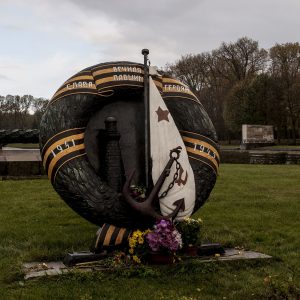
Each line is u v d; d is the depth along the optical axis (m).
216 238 7.49
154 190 6.18
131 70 6.77
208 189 6.79
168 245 5.80
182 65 64.31
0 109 69.81
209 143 6.93
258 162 28.77
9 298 4.82
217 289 5.21
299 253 6.80
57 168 6.23
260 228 8.57
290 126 52.06
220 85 62.56
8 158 16.23
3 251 6.79
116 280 5.42
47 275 5.46
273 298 4.77
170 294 5.00
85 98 6.52
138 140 6.81
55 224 8.93
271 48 56.19
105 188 6.24
